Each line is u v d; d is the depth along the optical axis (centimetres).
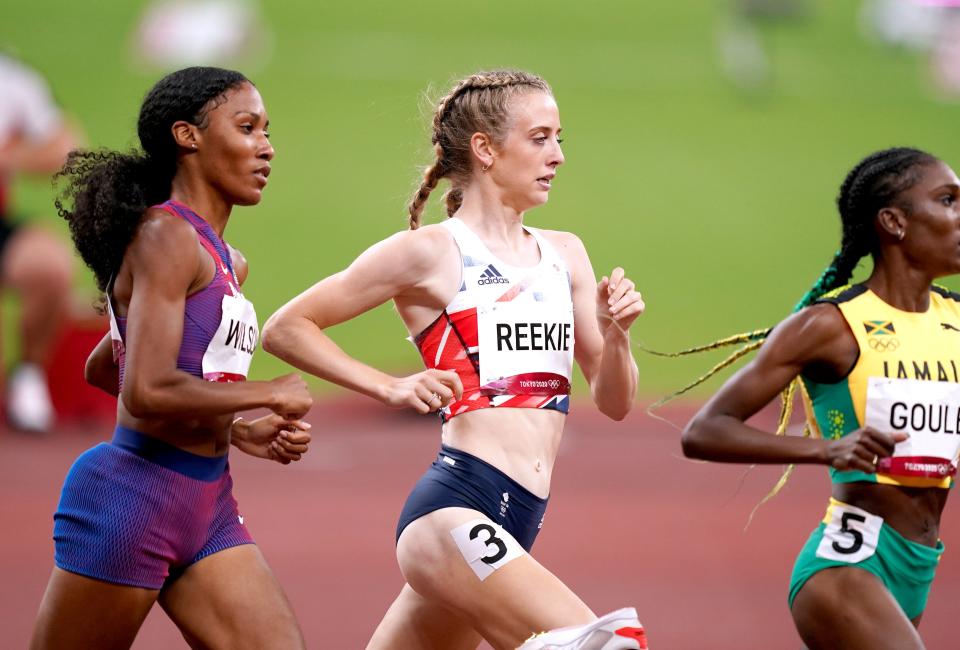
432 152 1560
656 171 7762
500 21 9388
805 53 9269
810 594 1407
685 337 5753
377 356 5272
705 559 2877
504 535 1368
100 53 8306
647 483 3706
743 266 6738
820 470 3934
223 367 1372
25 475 3600
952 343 1447
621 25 9494
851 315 1425
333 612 2428
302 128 7819
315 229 6806
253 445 1505
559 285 1470
